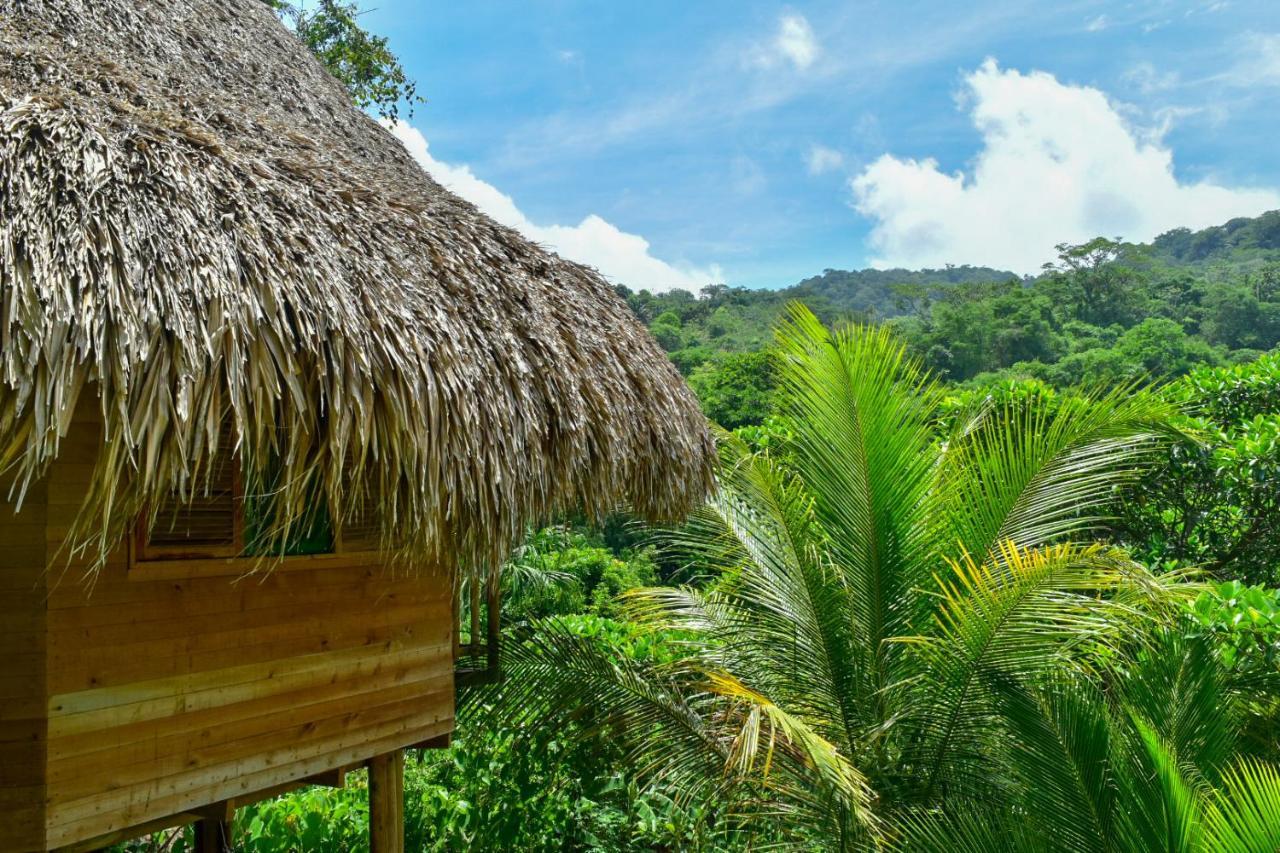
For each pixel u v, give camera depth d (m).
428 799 7.52
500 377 4.25
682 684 6.67
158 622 3.99
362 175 4.90
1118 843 4.53
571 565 20.72
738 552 6.87
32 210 3.02
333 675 4.77
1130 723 5.07
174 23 5.99
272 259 3.51
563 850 7.33
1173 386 10.97
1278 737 6.26
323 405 3.50
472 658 7.00
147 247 3.15
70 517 3.71
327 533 4.73
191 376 3.00
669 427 5.59
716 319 92.44
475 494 3.98
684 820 7.06
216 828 6.16
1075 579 5.66
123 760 3.83
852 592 6.50
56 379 2.73
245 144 4.30
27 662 3.60
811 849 5.59
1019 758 5.10
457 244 4.79
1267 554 9.13
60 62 4.01
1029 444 6.51
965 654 5.78
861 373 6.41
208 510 4.18
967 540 6.49
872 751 6.04
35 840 3.54
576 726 6.69
